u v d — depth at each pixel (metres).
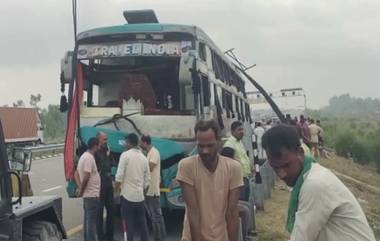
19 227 5.91
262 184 14.10
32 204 6.56
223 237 4.75
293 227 3.19
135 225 10.34
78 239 10.76
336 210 3.08
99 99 11.48
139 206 9.10
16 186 7.33
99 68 11.41
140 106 10.90
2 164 5.67
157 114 10.82
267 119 31.33
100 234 9.93
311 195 3.10
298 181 3.21
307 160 3.22
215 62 12.76
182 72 10.32
